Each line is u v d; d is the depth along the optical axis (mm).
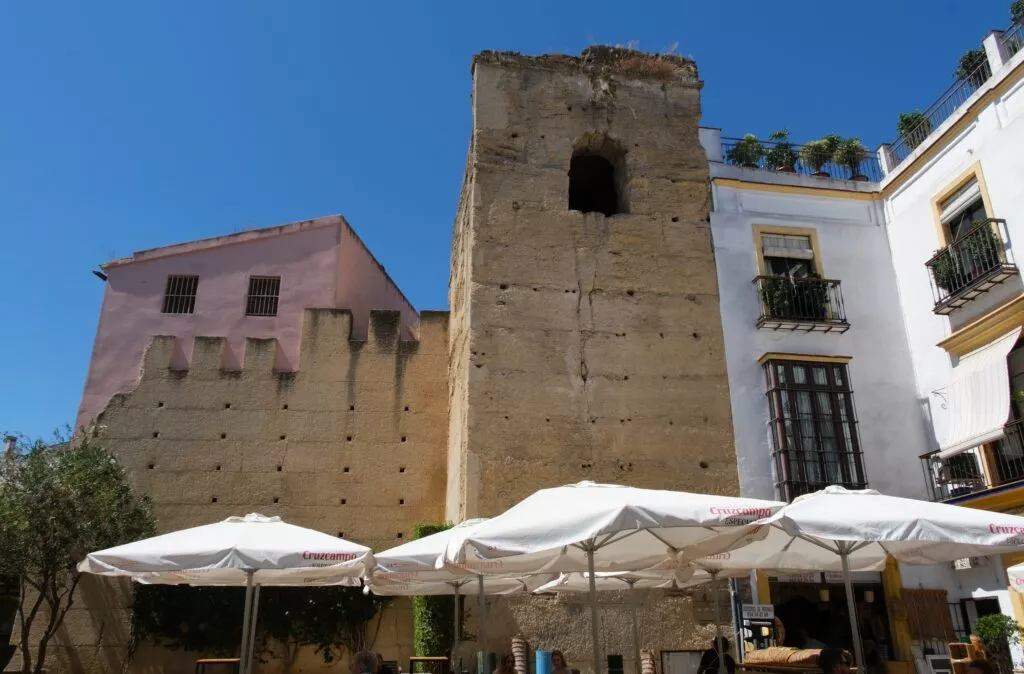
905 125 19734
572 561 11289
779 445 16656
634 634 13750
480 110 18500
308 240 22641
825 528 8312
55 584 16250
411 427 19688
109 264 21859
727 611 15500
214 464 19031
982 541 8406
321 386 19859
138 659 17031
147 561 9719
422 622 15617
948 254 17016
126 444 19062
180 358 20406
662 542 10320
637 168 18750
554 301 17203
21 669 16859
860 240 19047
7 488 15812
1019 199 15578
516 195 17938
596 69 19422
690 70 19984
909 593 16016
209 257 22219
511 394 16297
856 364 17766
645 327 17328
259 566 9797
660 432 16500
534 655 14781
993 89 16266
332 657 17188
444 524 16938
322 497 18938
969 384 16281
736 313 17781
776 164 20297
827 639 16938
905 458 17188
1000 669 13281
